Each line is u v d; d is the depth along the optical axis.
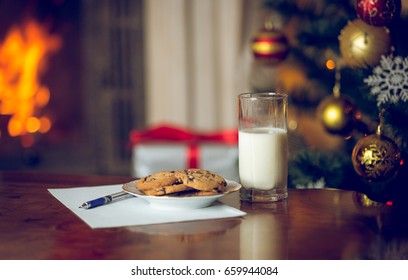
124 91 3.27
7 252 1.06
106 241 1.09
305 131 2.74
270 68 2.95
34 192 1.34
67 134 3.37
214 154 2.16
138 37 3.21
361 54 1.61
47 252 1.06
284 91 2.30
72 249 1.07
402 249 1.06
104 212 1.21
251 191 1.28
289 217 1.19
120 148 3.32
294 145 2.25
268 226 1.15
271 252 1.05
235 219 1.18
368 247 1.07
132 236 1.11
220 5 2.99
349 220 1.18
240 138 1.29
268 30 2.16
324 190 1.37
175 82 3.06
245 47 3.03
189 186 1.21
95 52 3.24
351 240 1.09
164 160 2.16
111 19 3.21
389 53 1.61
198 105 3.07
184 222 1.17
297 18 2.28
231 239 1.10
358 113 1.78
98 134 3.31
